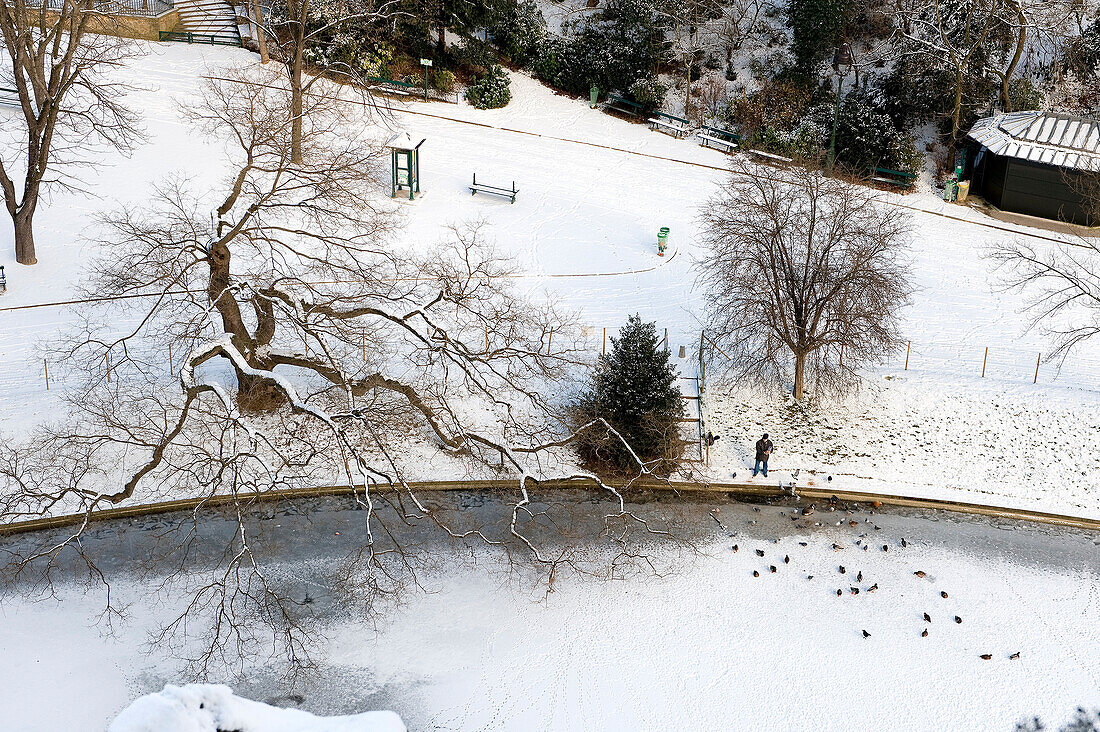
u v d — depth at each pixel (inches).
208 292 1159.6
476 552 1106.7
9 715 900.6
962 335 1515.7
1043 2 2159.2
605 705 935.0
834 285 1262.3
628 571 1085.1
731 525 1155.3
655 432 1197.1
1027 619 1037.2
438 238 1646.2
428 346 1113.4
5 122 1788.9
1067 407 1339.8
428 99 2121.1
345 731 746.2
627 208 1803.6
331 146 1653.5
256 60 2074.3
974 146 1972.2
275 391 1245.1
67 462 1152.2
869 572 1091.9
